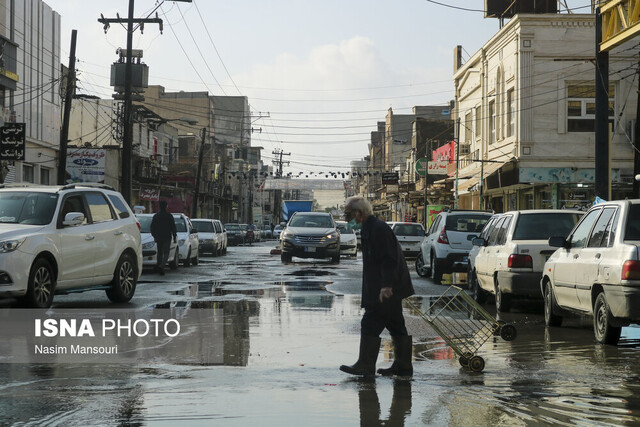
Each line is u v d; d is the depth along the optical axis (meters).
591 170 36.88
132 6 30.56
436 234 19.89
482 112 44.19
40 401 5.79
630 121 36.03
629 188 36.03
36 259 11.42
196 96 99.94
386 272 6.91
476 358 7.20
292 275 21.48
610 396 6.02
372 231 7.01
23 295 11.11
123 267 13.71
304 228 29.55
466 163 48.94
